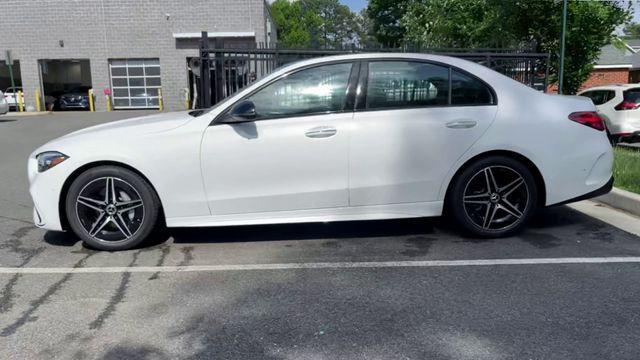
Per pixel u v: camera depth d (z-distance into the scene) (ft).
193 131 15.99
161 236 18.10
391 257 15.78
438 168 16.53
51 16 94.17
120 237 16.48
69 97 95.81
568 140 16.88
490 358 10.22
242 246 16.97
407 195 16.58
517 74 32.81
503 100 16.80
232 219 16.37
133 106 97.45
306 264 15.30
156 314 12.24
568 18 45.80
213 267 15.16
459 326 11.49
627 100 43.32
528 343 10.76
